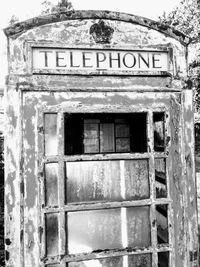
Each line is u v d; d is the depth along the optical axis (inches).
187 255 75.5
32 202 68.1
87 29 72.7
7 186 67.3
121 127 90.3
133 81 74.5
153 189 74.4
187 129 77.2
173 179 75.6
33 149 68.7
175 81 76.9
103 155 72.0
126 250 73.5
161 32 76.7
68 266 72.6
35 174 68.5
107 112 72.4
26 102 68.8
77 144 89.3
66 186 75.9
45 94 69.7
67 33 71.6
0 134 244.7
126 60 74.4
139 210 78.9
